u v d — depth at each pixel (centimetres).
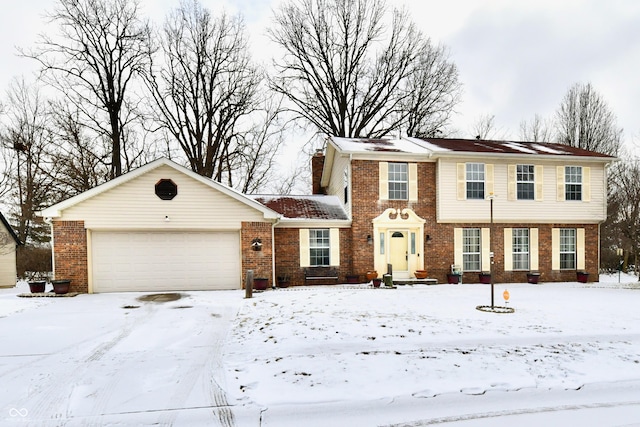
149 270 1296
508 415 440
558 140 2944
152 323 833
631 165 2461
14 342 693
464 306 978
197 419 424
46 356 619
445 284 1520
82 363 587
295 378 523
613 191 2511
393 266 1545
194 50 2359
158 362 591
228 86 2419
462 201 1549
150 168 1270
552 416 438
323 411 444
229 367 568
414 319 821
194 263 1325
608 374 551
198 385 505
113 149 2141
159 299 1120
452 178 1546
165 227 1288
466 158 1554
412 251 1550
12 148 2317
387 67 2670
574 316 866
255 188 2573
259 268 1345
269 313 905
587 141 2764
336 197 1825
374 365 565
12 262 1856
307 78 2664
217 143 2388
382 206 1533
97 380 522
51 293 1190
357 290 1275
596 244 1656
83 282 1237
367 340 673
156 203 1287
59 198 2194
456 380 522
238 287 1346
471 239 1591
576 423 421
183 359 604
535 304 1021
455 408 457
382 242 1537
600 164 1655
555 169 1620
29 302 1076
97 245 1266
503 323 793
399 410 450
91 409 442
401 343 659
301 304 1004
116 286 1273
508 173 1582
